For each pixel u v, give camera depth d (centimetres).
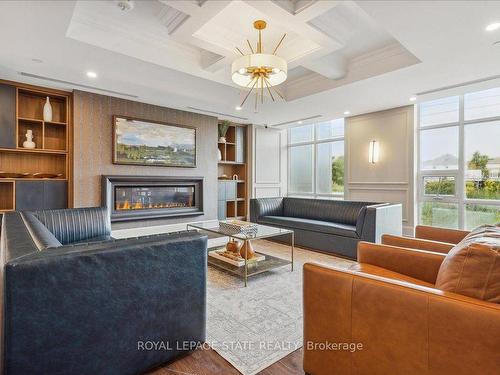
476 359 94
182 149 541
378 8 217
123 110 470
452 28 244
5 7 221
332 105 497
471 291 105
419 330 105
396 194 513
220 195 632
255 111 543
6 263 108
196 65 362
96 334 127
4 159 408
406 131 499
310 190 703
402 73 346
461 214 457
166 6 260
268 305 226
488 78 362
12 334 107
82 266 123
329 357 130
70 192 429
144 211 498
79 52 300
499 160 425
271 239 473
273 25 287
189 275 159
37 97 431
